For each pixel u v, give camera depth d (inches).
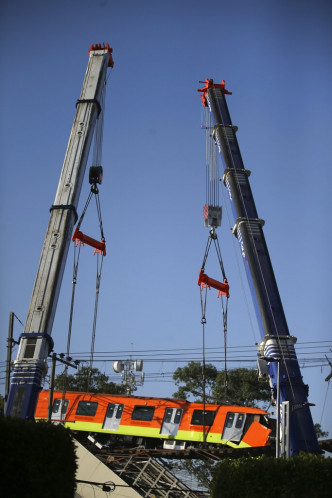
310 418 1309.1
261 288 1464.1
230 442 1563.7
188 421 1614.2
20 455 627.8
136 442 1659.7
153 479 1536.7
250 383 2108.8
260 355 1435.8
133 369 1867.6
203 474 2018.9
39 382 1173.7
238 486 765.9
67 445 689.0
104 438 1684.3
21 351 1183.6
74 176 1378.0
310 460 772.6
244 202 1603.1
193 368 2188.7
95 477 1487.5
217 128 1769.2
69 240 1314.0
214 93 1856.5
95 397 1700.3
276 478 757.3
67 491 669.9
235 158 1692.9
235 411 1592.0
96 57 1576.0
